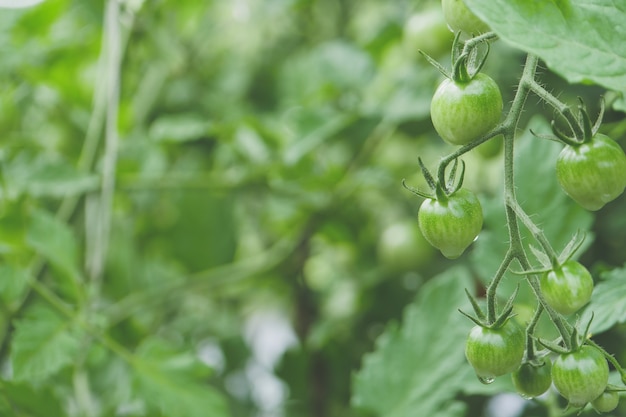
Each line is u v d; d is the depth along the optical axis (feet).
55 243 3.10
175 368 3.01
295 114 3.60
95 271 3.32
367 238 4.18
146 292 4.14
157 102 4.54
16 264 3.27
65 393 3.21
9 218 3.14
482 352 2.22
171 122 4.01
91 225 3.60
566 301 2.15
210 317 4.55
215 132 3.99
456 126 2.15
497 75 3.43
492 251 2.79
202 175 4.02
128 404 3.16
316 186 3.89
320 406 3.80
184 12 4.35
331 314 4.12
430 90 3.41
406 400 2.93
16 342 2.91
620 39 2.05
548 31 2.04
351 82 3.94
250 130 3.97
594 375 2.19
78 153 4.19
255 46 4.80
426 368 2.94
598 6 2.06
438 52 3.38
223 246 4.40
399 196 4.13
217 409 2.99
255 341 4.74
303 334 4.16
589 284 2.15
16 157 3.38
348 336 3.91
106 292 4.40
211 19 4.74
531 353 2.28
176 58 4.32
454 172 2.22
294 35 4.85
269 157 3.94
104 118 3.73
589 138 2.15
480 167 3.70
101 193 3.60
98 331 3.00
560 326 2.20
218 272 4.11
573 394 2.20
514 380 2.30
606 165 2.13
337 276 4.22
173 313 4.56
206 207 4.39
